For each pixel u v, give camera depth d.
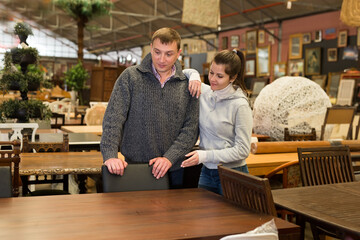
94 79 15.59
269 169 4.04
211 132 2.75
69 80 14.38
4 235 1.68
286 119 5.90
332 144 4.71
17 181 2.91
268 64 19.06
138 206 2.13
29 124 4.72
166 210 2.07
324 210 2.18
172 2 20.17
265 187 1.94
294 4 16.55
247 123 2.64
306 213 2.12
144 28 25.77
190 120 2.67
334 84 15.32
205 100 2.78
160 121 2.58
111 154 2.46
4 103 5.32
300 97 5.92
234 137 2.74
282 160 4.13
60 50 32.69
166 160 2.53
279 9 17.69
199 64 23.92
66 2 15.79
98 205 2.13
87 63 34.00
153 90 2.57
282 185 4.14
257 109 6.12
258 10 18.22
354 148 4.77
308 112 5.95
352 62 15.30
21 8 19.30
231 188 2.24
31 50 5.41
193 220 1.92
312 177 3.09
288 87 5.94
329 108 5.81
